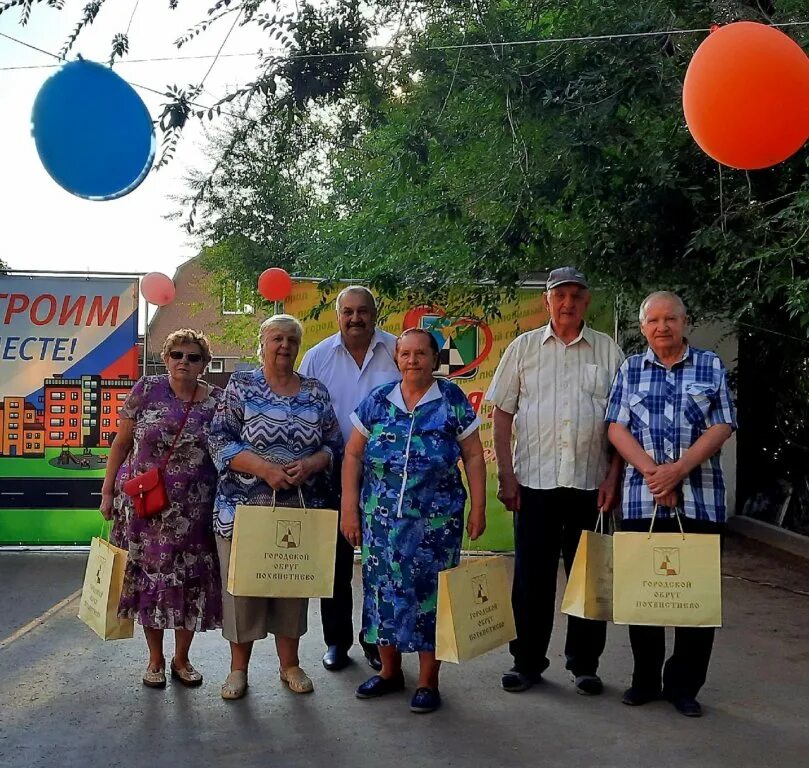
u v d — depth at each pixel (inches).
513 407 174.7
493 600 155.4
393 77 259.1
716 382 157.3
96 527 295.4
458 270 267.7
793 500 333.7
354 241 373.1
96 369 293.6
